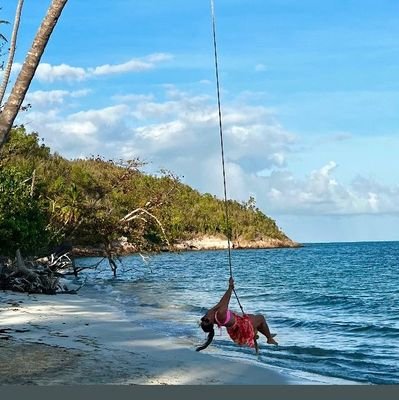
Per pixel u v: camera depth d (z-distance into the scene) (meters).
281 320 23.75
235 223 172.25
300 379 11.76
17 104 10.80
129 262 81.25
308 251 152.75
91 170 67.12
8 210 34.84
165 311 24.55
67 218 46.97
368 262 89.50
